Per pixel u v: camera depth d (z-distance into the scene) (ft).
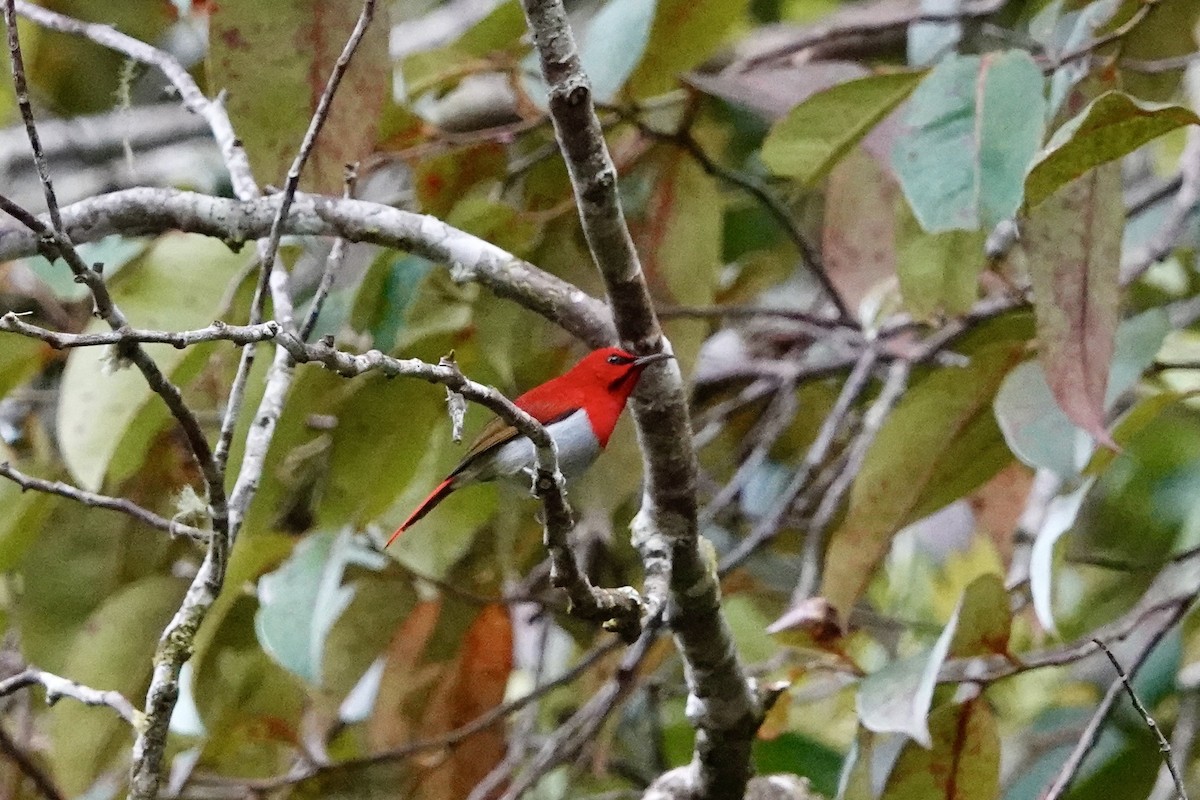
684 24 28.91
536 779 29.53
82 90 43.37
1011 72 23.43
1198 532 39.88
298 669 25.07
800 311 35.73
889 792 25.45
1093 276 24.64
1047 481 34.45
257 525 27.78
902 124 25.03
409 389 28.02
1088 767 32.30
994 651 24.47
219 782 30.55
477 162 31.19
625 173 31.04
